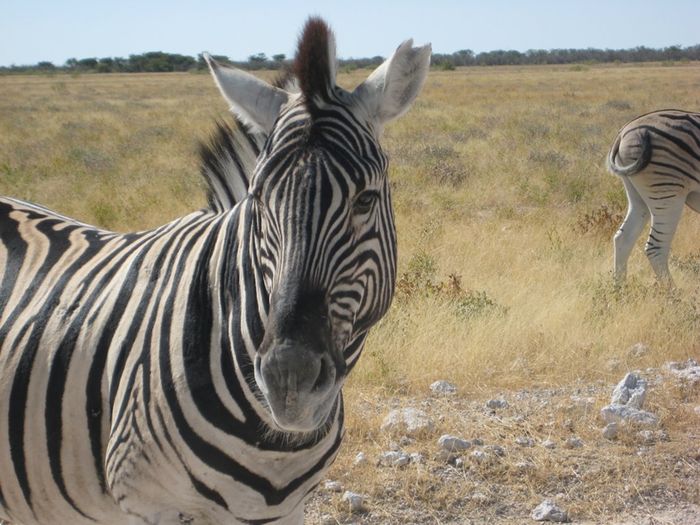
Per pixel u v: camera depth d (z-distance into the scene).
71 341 2.33
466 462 4.09
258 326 2.02
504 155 15.21
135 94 38.94
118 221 9.62
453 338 5.58
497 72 72.12
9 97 36.00
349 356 2.18
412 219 9.62
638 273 7.79
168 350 2.15
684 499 3.88
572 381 5.22
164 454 2.14
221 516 2.19
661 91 35.94
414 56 2.10
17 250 2.68
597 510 3.78
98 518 2.44
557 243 8.16
